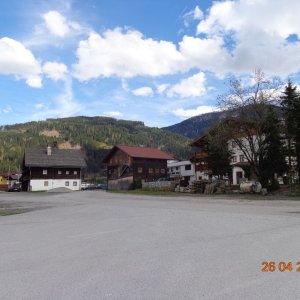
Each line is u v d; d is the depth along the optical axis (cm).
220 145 3978
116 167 7706
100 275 655
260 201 2516
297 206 2047
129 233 1150
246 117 3688
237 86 5075
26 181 9169
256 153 3659
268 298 516
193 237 1031
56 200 3497
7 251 921
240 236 1016
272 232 1070
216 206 2183
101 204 2662
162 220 1477
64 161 8850
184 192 4344
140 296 536
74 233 1202
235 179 5544
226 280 603
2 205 2902
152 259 767
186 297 526
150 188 5244
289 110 3444
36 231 1289
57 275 666
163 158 7606
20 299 539
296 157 3569
